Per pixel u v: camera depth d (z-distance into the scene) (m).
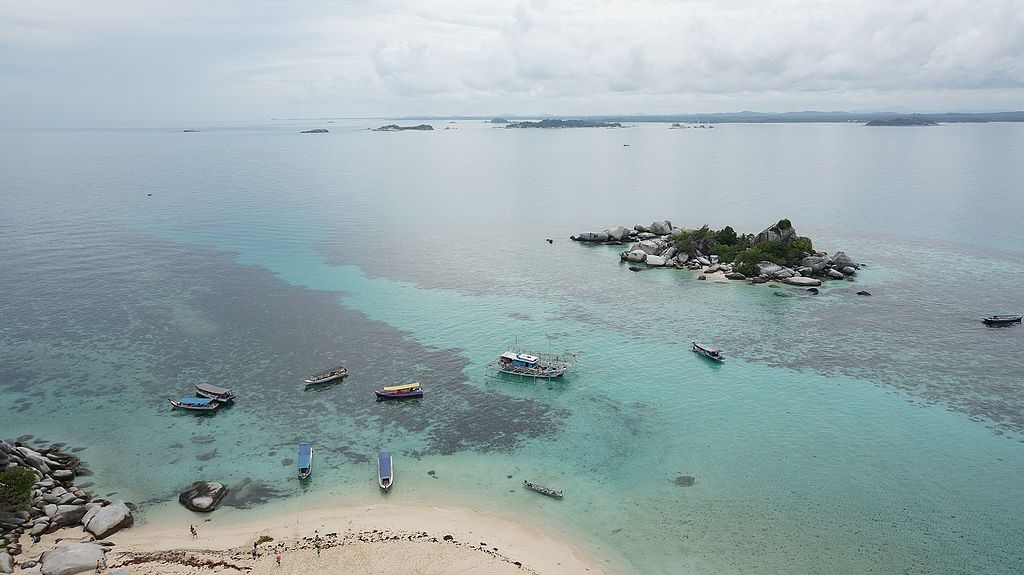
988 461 68.94
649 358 96.12
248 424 77.69
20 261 145.00
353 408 81.56
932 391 84.81
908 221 196.88
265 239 171.38
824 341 102.12
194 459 70.44
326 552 54.97
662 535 57.75
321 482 66.12
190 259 149.12
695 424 77.25
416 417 79.31
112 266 142.00
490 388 86.88
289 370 91.94
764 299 124.12
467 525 59.12
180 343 100.94
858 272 142.25
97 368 92.12
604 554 55.31
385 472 65.75
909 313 114.88
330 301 121.31
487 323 110.94
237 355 96.81
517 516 60.56
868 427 76.12
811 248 148.38
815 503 62.19
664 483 65.62
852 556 54.91
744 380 88.69
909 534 57.66
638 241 172.62
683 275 142.50
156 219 195.12
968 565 53.78
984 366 92.19
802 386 86.75
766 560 54.50
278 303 119.75
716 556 55.03
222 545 56.41
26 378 89.00
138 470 68.44
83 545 54.53
